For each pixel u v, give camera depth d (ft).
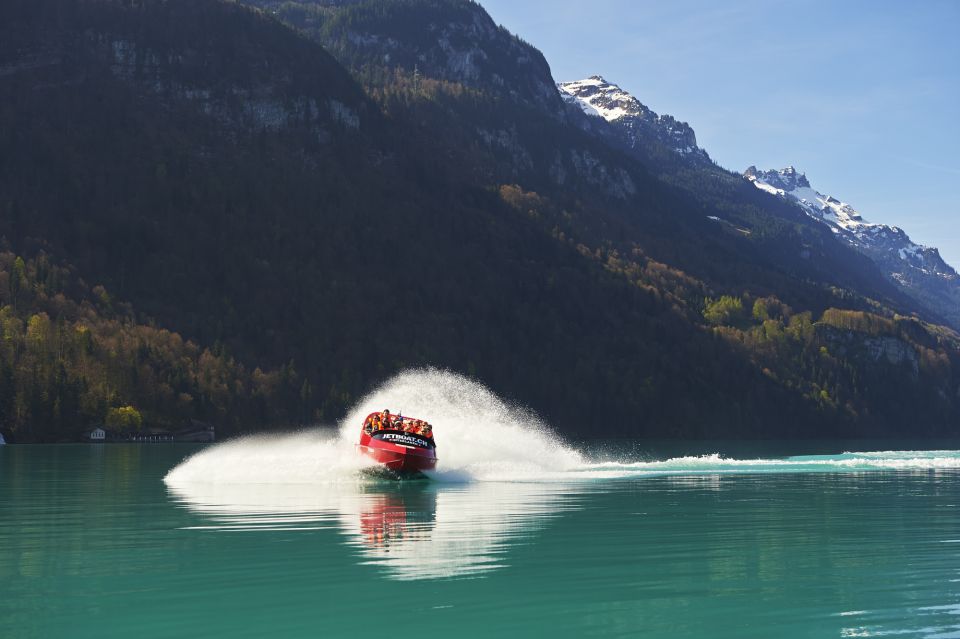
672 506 101.76
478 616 49.29
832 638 45.47
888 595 54.49
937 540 76.07
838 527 83.61
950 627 47.50
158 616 49.01
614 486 130.72
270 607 50.93
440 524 83.56
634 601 52.75
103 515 91.76
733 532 80.23
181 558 65.31
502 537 75.92
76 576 59.16
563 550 69.51
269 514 91.40
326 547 70.13
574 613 49.96
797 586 56.75
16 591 54.85
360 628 46.83
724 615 49.78
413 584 56.70
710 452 359.05
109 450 346.33
